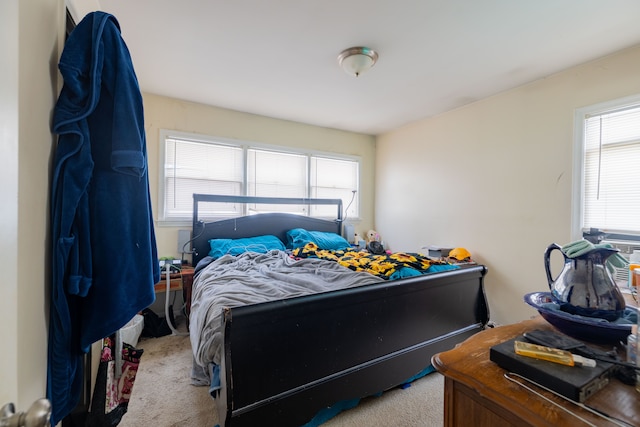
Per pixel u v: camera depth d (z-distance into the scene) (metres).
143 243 0.97
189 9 1.68
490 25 1.81
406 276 1.89
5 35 0.44
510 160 2.75
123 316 0.89
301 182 3.93
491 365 0.67
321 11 1.69
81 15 1.22
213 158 3.34
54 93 0.84
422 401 1.71
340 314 1.46
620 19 1.73
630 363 0.60
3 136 0.43
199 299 1.82
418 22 1.79
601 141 2.19
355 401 1.63
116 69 0.90
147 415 1.56
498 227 2.85
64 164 0.80
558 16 1.71
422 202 3.72
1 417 0.42
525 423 0.55
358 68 2.17
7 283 0.44
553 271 2.43
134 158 0.89
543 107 2.51
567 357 0.61
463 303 2.02
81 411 1.26
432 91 2.82
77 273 0.82
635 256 1.69
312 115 3.57
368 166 4.50
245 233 3.40
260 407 1.21
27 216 0.66
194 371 1.91
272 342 1.26
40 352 0.73
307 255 2.76
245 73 2.49
